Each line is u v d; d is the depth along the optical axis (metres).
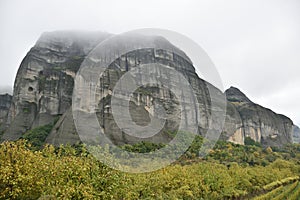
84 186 11.14
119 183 12.20
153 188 17.98
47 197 11.96
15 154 13.20
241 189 29.11
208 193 22.73
